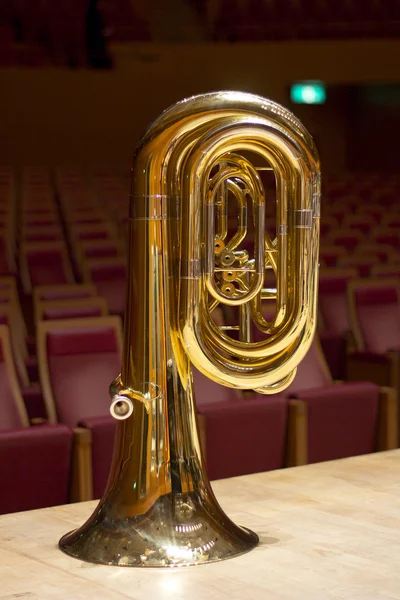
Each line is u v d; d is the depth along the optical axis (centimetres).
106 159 1535
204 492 133
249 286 138
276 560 129
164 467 130
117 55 1505
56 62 1508
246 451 315
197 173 128
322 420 338
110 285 521
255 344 133
